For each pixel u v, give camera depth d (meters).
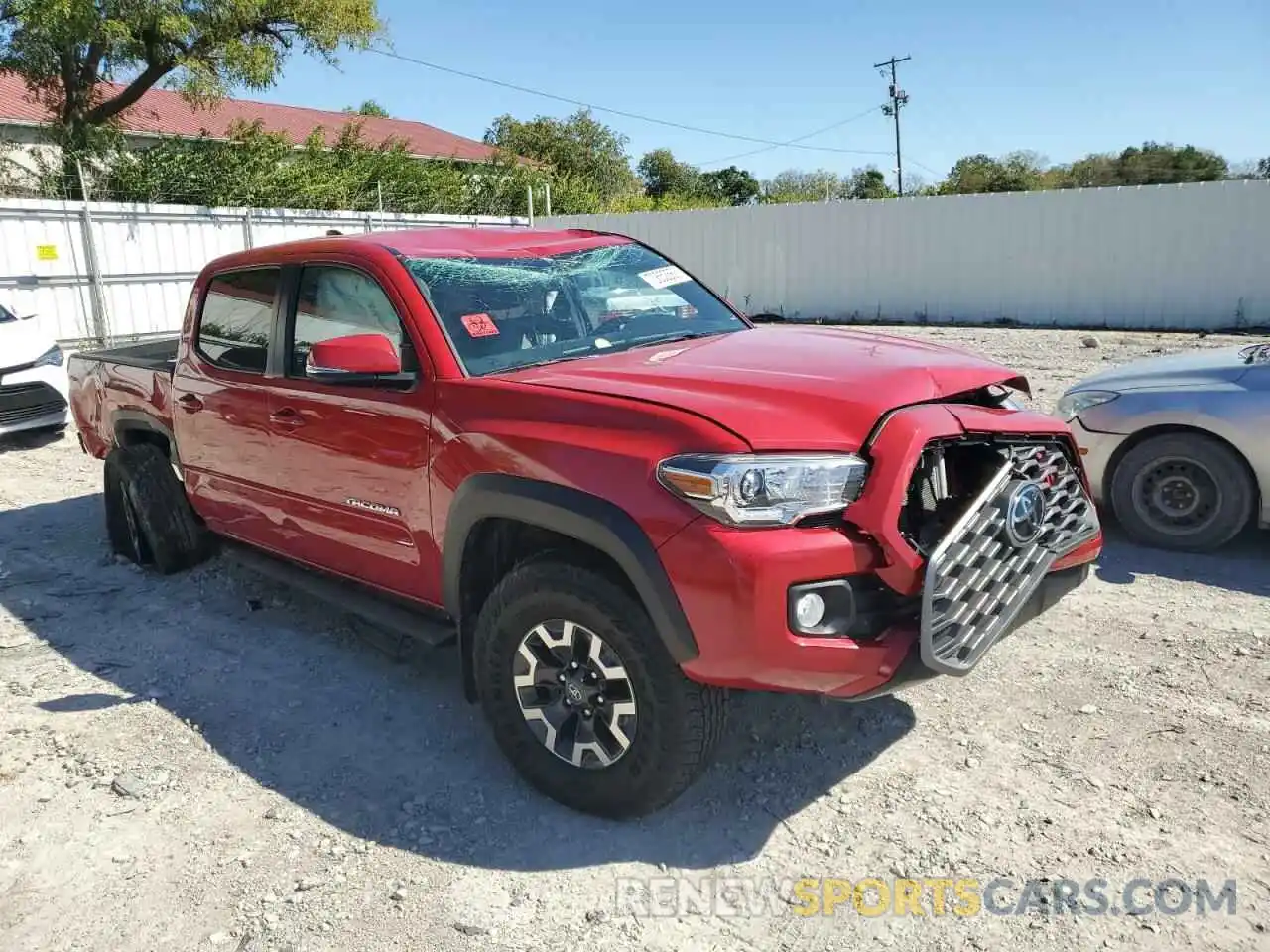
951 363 3.36
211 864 3.00
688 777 2.98
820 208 20.45
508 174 28.88
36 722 3.92
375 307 3.79
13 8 18.09
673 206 36.72
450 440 3.37
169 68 21.84
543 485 3.04
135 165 21.73
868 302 20.25
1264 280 16.03
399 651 4.23
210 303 4.80
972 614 2.95
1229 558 5.34
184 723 3.90
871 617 2.85
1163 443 5.36
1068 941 2.56
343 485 3.92
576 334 3.92
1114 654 4.20
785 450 2.76
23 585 5.53
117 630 4.88
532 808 3.26
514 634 3.20
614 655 2.97
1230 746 3.44
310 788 3.41
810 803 3.22
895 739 3.59
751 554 2.66
